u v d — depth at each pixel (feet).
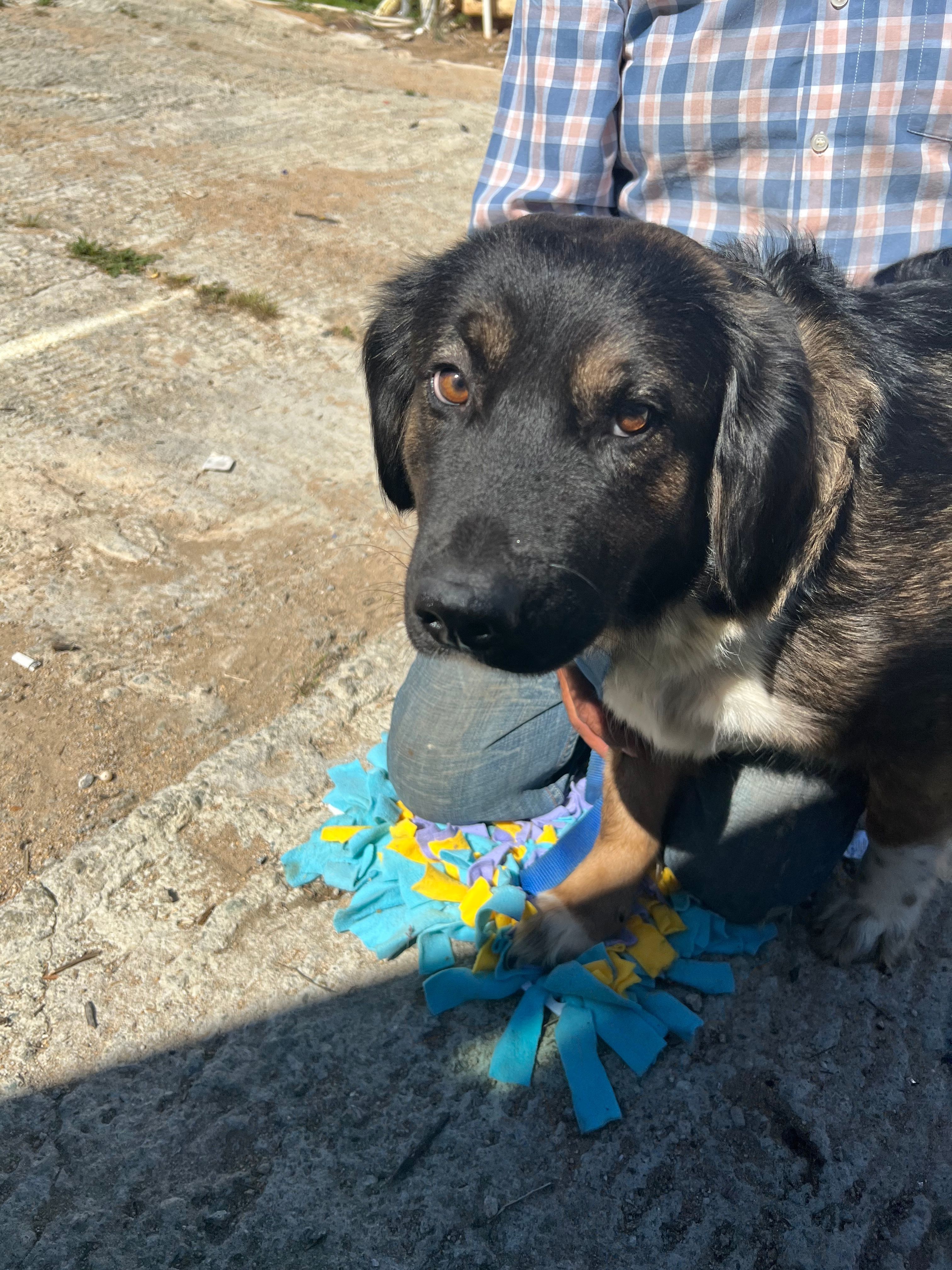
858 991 2.41
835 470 1.95
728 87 2.56
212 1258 1.86
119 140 6.92
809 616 2.04
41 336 4.80
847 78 2.45
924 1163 2.13
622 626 2.14
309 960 2.41
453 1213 1.94
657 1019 2.27
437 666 2.68
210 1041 2.23
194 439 4.28
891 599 2.03
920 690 2.09
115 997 2.30
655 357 1.80
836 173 2.54
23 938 2.40
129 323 4.99
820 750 2.24
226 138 7.23
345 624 3.45
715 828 2.39
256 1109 2.09
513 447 1.80
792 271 2.09
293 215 6.22
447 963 2.39
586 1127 2.07
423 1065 2.19
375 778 2.82
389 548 3.81
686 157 2.69
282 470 4.16
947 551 2.04
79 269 5.34
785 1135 2.13
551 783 2.77
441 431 1.95
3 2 9.22
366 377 2.38
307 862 2.60
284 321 5.16
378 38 10.63
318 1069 2.17
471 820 2.71
